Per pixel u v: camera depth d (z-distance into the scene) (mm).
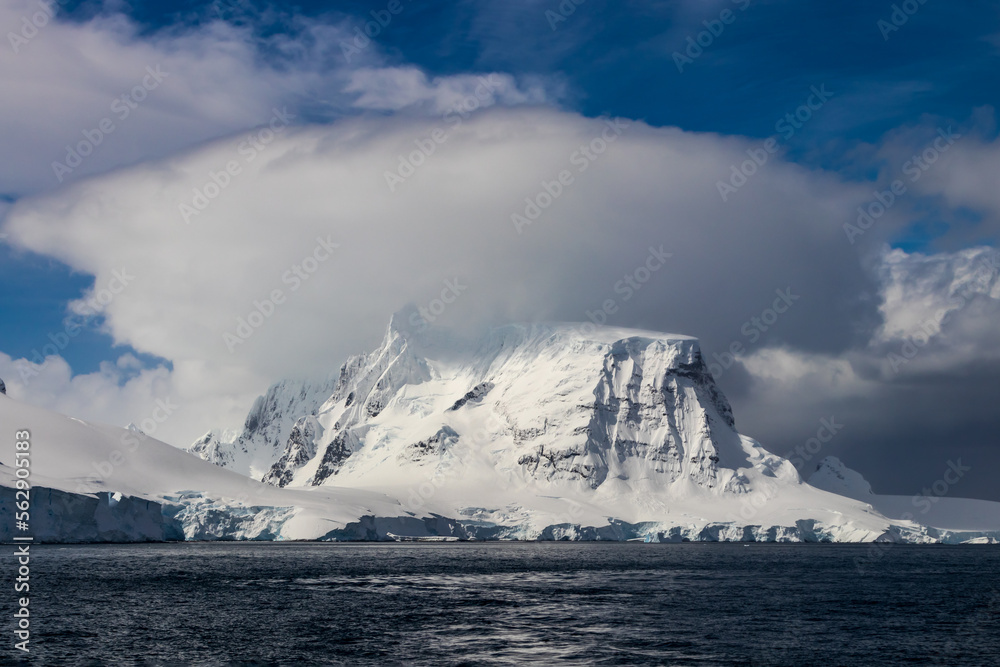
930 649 102188
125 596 138125
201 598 138500
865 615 127938
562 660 94438
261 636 105938
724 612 129500
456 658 95062
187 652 96625
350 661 93438
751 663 94188
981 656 98688
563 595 149250
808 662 95062
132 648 98062
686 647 101750
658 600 143250
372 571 194000
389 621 117688
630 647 101375
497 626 114250
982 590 164625
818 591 160000
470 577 181875
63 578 161000
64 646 98312
